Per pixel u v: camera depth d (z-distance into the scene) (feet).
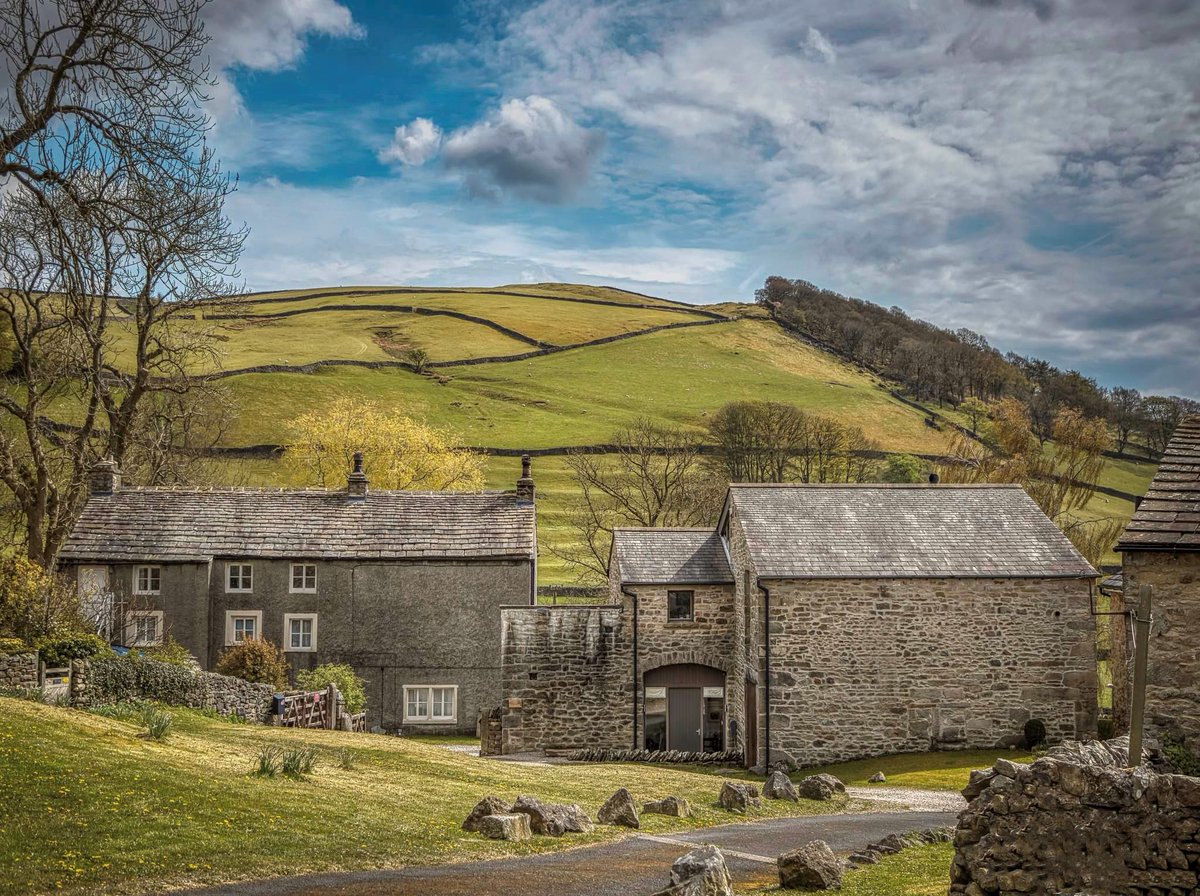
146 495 139.85
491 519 139.85
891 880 45.14
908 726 108.99
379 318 519.19
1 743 52.13
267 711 98.12
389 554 133.69
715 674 120.57
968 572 110.01
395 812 53.62
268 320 505.66
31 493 129.08
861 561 111.04
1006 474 200.13
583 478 250.98
